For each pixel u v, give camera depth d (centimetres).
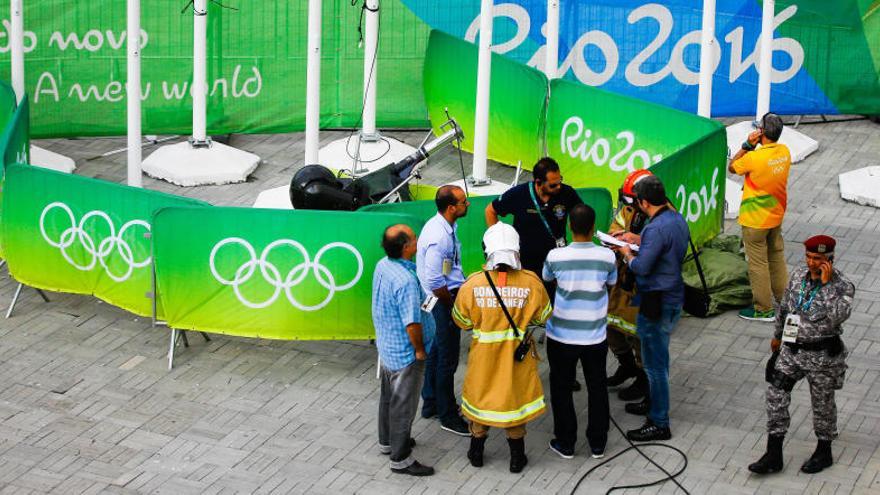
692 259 1183
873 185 1376
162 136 1541
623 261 952
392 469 905
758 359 1067
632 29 1526
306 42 1503
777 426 891
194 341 1090
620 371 1011
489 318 877
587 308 894
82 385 1021
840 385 888
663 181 1089
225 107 1510
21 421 968
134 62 1259
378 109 1534
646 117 1247
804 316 871
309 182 1109
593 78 1546
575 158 1329
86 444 938
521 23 1523
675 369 1048
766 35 1445
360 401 1002
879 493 879
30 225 1112
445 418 958
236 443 941
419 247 948
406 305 873
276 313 1029
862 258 1245
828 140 1539
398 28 1505
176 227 1021
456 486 891
